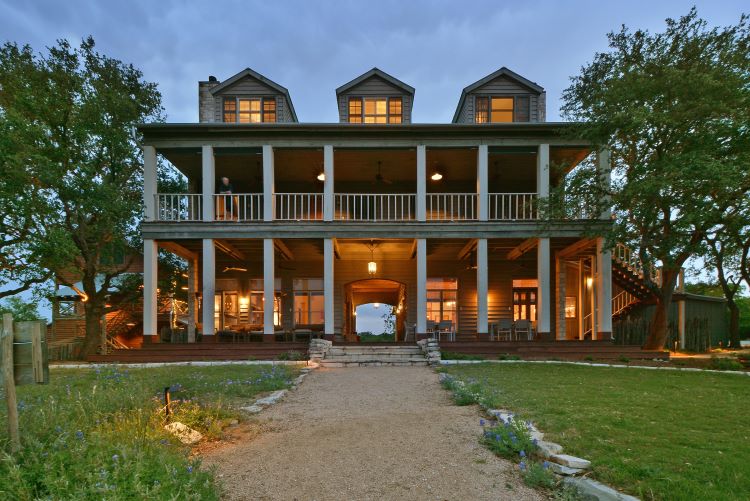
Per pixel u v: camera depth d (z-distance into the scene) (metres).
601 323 13.49
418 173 13.95
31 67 13.02
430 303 17.94
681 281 16.39
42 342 3.71
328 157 13.95
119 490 2.73
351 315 19.73
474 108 16.19
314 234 13.87
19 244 12.38
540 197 13.43
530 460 4.03
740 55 10.64
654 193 10.66
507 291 17.78
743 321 24.19
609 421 5.14
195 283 17.11
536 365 11.24
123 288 16.67
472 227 13.83
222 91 16.39
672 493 3.18
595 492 3.29
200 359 12.80
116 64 14.80
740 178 10.08
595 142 12.69
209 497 3.11
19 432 3.65
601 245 13.59
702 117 10.56
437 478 3.70
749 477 3.46
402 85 16.25
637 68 11.30
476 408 6.21
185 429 4.66
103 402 5.02
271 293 13.67
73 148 13.03
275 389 7.86
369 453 4.32
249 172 16.83
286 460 4.14
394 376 9.65
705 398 6.68
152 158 13.80
